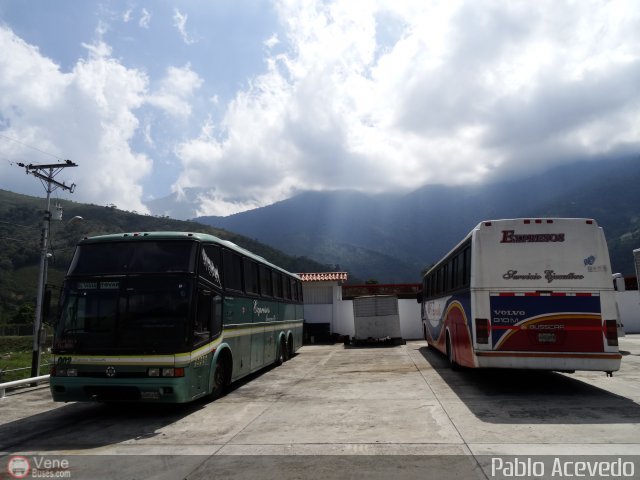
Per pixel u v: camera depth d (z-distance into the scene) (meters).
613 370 8.56
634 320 25.67
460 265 10.88
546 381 10.77
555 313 8.80
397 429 6.67
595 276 8.87
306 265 140.50
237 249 10.90
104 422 7.86
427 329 19.44
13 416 8.58
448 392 9.48
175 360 7.63
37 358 14.66
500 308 8.98
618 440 5.92
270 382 11.76
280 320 15.35
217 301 9.30
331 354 19.02
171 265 8.27
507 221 9.23
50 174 17.66
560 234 9.07
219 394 9.62
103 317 7.97
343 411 7.96
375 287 29.30
